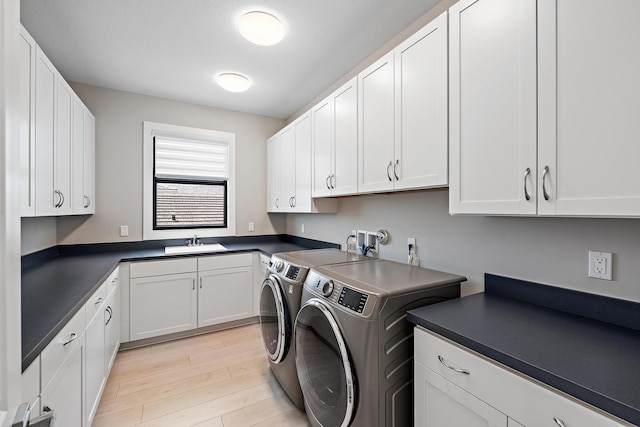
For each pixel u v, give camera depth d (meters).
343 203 2.71
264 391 1.97
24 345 0.93
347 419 1.28
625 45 0.83
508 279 1.43
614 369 0.78
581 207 0.92
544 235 1.30
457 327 1.06
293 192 2.96
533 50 1.04
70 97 2.10
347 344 1.29
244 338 2.79
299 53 2.26
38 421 0.52
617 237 1.09
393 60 1.67
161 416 1.72
